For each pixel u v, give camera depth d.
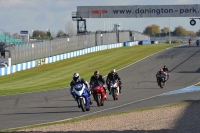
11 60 143.75
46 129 40.50
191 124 41.16
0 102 71.19
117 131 38.03
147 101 67.12
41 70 147.88
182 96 73.56
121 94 80.38
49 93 85.62
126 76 127.00
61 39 187.00
